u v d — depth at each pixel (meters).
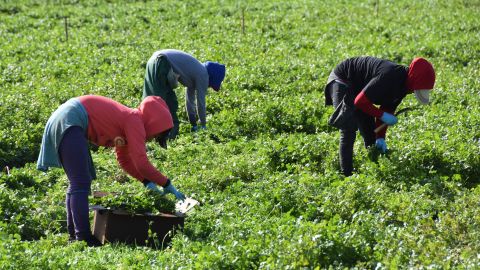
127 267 10.58
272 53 28.78
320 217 12.77
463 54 28.55
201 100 16.55
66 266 10.41
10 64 26.52
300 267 10.11
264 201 13.44
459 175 14.59
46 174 15.42
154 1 41.56
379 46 30.33
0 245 10.70
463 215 12.27
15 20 36.34
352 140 14.59
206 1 41.28
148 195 12.20
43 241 11.69
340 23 35.56
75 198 11.66
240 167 15.36
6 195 13.09
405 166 14.90
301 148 16.22
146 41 31.27
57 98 21.59
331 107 20.28
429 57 28.59
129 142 11.56
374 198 13.16
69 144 11.45
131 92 22.41
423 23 35.31
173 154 16.81
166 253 11.17
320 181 14.27
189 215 12.70
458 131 17.08
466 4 40.75
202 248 11.01
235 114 19.70
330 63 26.88
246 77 23.92
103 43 31.12
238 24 34.94
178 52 16.44
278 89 22.77
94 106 11.69
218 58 27.62
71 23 35.91
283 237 10.93
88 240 11.87
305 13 37.66
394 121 14.02
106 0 42.38
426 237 11.61
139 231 11.93
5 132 17.30
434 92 21.91
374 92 13.67
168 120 11.79
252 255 10.45
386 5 40.66
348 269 10.24
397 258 10.41
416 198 13.32
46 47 30.06
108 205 11.98
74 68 26.14
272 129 18.91
